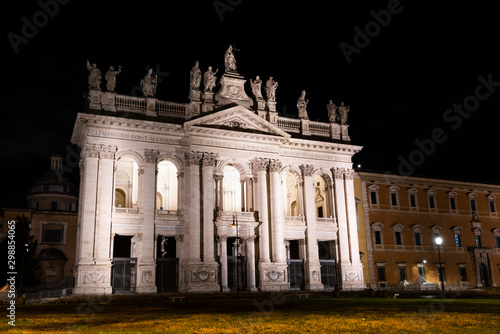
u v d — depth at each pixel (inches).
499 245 2977.4
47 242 2613.2
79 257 1956.2
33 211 2623.0
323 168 2418.8
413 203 2768.2
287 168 2332.7
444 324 703.7
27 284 2432.3
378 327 676.1
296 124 2426.2
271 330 651.5
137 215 1985.7
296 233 2293.3
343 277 2305.6
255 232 2169.0
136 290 1921.8
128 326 727.1
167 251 2373.3
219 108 2201.0
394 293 2080.5
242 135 2186.3
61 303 1630.2
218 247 2082.9
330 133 2490.2
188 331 650.8
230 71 2309.3
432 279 2691.9
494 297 1893.5
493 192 3061.0
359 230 2551.7
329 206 2429.9
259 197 2183.8
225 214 2095.2
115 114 2027.6
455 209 2893.7
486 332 609.3
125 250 2340.1
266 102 2367.1
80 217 2057.1
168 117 2127.2
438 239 1776.6
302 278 2271.2
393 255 2615.7
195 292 1899.6
